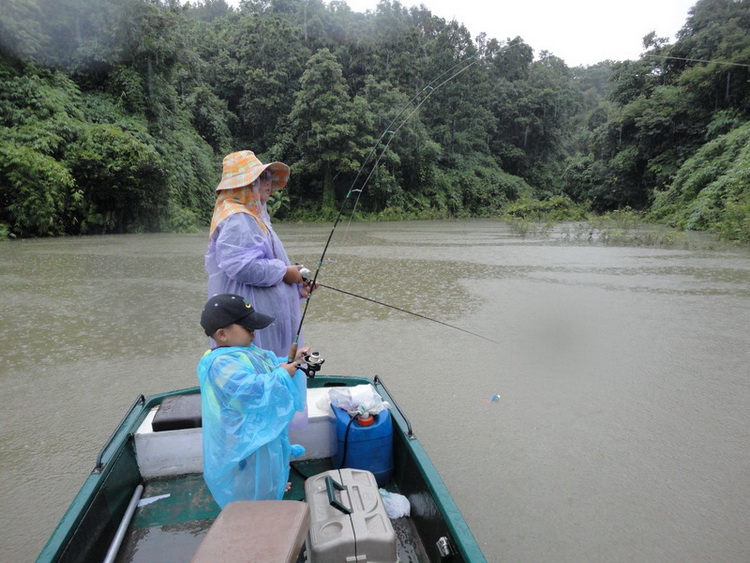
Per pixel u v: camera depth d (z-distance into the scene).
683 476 3.36
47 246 15.81
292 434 2.91
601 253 14.71
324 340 6.23
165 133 23.84
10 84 18.53
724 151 22.88
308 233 22.67
